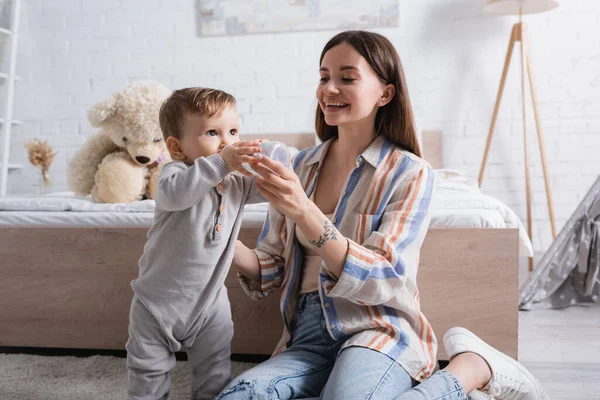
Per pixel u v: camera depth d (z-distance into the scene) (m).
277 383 1.02
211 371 1.18
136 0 3.44
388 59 1.16
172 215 1.11
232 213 1.14
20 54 3.49
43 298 1.63
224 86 3.42
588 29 3.15
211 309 1.17
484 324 1.45
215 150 1.12
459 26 3.24
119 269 1.59
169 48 3.44
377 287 1.04
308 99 3.36
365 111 1.14
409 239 1.10
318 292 1.17
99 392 1.42
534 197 3.25
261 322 1.55
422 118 3.30
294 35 3.35
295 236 1.22
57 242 1.61
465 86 3.26
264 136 3.35
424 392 0.98
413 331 1.11
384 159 1.17
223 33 3.38
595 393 1.41
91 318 1.61
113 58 3.47
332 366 1.12
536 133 3.23
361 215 1.14
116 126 1.88
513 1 2.97
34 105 3.53
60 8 3.48
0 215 1.68
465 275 1.45
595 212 2.25
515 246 1.43
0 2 3.38
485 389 1.12
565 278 2.26
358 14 3.28
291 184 1.00
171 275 1.12
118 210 1.68
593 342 1.83
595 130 3.18
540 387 1.18
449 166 3.30
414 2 3.26
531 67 3.07
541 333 1.93
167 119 1.14
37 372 1.55
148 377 1.16
